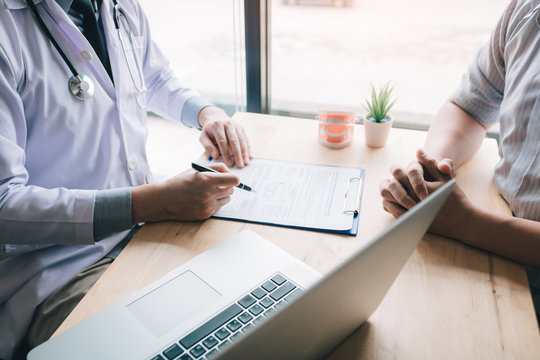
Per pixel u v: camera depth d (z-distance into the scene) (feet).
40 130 2.57
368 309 1.66
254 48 4.93
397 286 1.98
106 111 2.89
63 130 2.63
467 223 2.26
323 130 3.22
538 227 2.17
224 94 8.67
